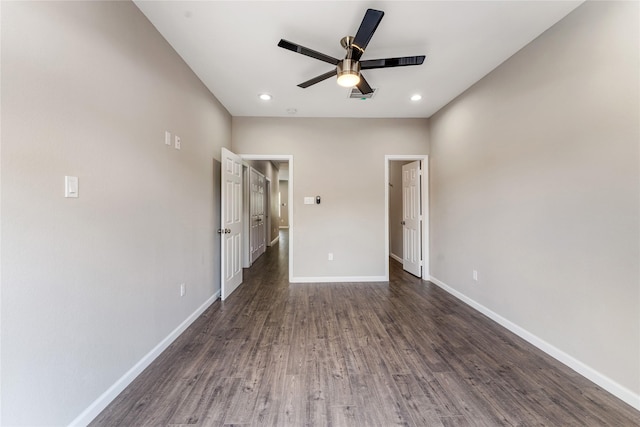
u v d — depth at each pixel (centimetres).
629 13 159
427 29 214
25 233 115
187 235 262
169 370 194
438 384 179
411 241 474
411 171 470
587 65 183
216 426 144
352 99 351
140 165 190
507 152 258
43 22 121
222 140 363
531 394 169
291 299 343
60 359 130
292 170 419
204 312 298
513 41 229
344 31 214
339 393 170
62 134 131
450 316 290
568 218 198
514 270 251
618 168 166
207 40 224
